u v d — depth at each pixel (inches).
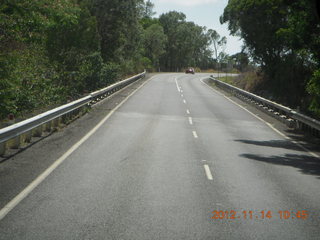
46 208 292.5
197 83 2498.8
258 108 1254.9
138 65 3144.7
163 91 1737.2
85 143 577.0
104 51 2215.8
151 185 368.8
